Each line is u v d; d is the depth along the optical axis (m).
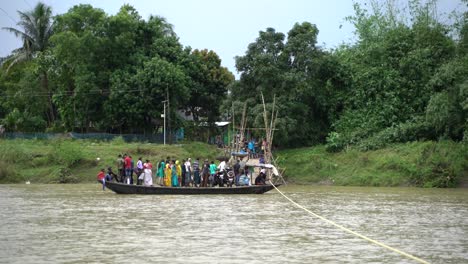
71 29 62.69
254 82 55.06
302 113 54.22
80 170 49.28
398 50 55.06
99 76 60.94
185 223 19.69
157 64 59.41
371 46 55.91
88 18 62.69
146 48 64.25
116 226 18.83
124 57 62.12
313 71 55.25
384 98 53.75
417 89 53.00
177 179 35.28
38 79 63.91
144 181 35.12
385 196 33.94
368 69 55.50
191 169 36.81
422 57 52.88
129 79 59.56
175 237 16.45
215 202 28.30
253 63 54.53
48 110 68.88
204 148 57.28
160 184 36.59
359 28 61.09
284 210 24.47
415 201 30.23
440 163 44.75
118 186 33.00
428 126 49.03
